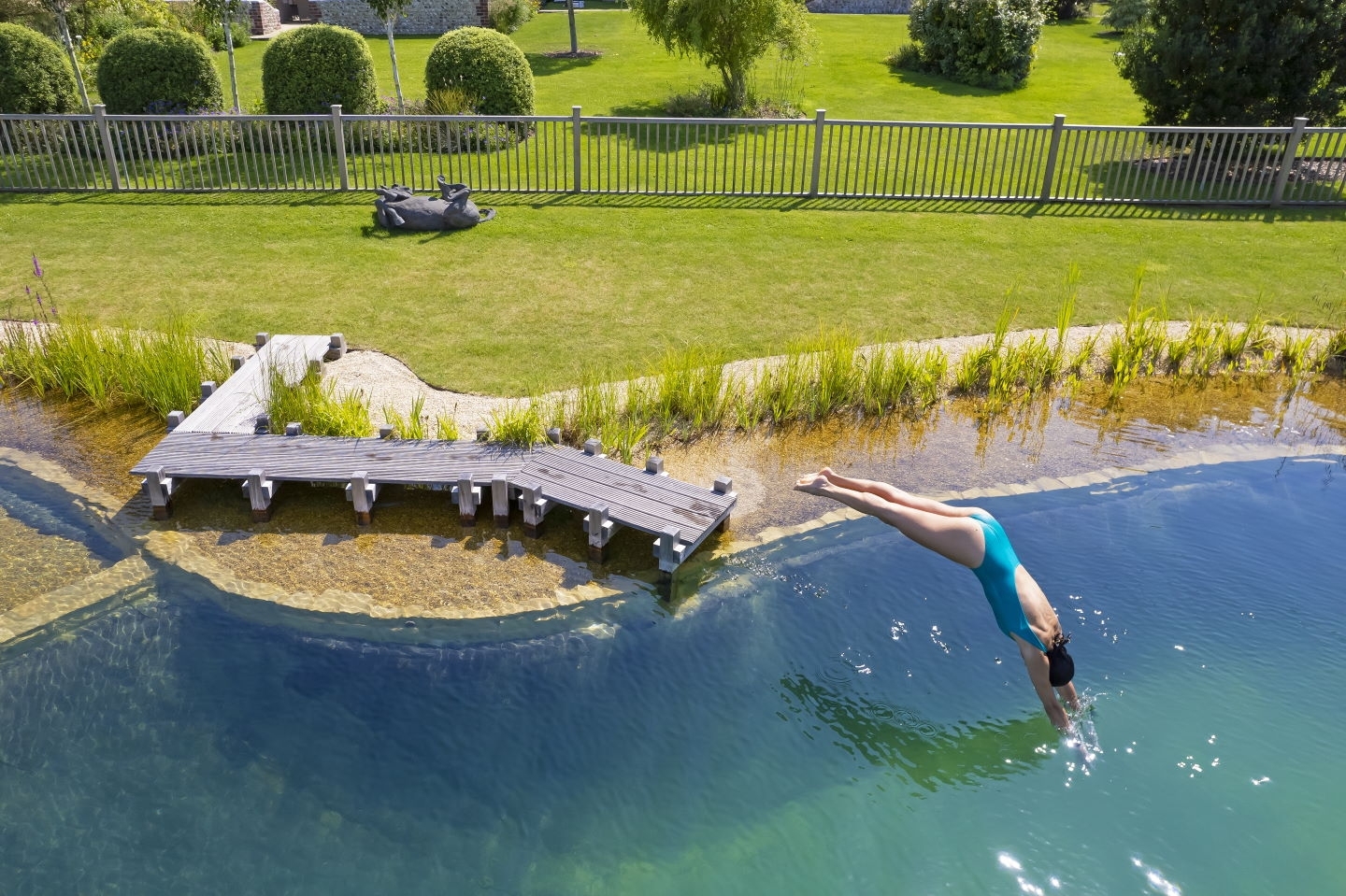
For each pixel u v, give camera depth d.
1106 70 26.34
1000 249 12.55
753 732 5.26
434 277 11.33
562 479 6.95
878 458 7.88
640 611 6.10
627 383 8.70
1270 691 5.48
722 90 20.53
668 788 4.91
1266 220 13.74
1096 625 5.96
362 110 16.89
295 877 4.40
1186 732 5.22
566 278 11.34
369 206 13.80
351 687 5.45
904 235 13.02
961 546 5.45
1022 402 8.90
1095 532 6.92
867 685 5.59
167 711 5.25
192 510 7.01
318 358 8.91
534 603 6.13
